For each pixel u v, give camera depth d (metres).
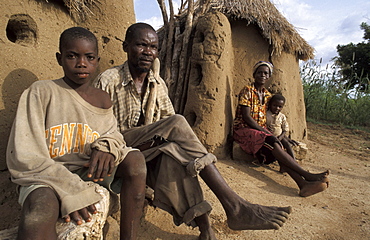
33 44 2.54
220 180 1.91
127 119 2.27
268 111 4.25
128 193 1.61
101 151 1.56
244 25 4.67
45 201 1.26
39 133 1.53
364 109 7.98
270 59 4.71
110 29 3.21
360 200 3.22
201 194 1.95
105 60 3.21
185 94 4.55
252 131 3.87
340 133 6.98
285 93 4.70
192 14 4.66
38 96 1.61
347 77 9.79
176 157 1.91
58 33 2.78
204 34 4.23
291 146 4.23
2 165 2.29
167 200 1.97
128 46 2.24
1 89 2.23
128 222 1.60
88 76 1.73
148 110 2.30
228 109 4.34
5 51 2.25
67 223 1.33
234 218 1.88
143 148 2.08
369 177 4.11
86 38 1.69
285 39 4.67
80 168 1.63
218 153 4.13
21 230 1.18
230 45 4.50
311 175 3.24
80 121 1.70
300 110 5.34
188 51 4.70
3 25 2.25
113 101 2.21
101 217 1.44
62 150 1.62
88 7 3.08
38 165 1.42
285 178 3.73
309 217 2.69
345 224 2.62
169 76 4.80
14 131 1.50
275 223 1.82
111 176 1.63
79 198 1.36
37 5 2.54
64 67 1.69
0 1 2.22
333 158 5.01
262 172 3.85
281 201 3.00
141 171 1.64
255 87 4.17
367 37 16.70
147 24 2.27
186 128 1.99
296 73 5.27
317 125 7.68
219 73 4.13
